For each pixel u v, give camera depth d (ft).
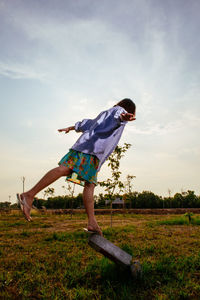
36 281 9.67
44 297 7.92
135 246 17.03
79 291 8.32
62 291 8.46
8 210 93.30
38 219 59.77
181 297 7.78
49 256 14.44
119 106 8.01
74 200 200.64
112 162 34.35
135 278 9.37
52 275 10.48
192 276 9.98
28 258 14.02
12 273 10.93
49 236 23.86
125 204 188.96
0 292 8.54
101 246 9.07
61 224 42.47
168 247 16.52
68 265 11.92
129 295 7.82
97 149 7.39
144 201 199.21
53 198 205.36
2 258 14.24
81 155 7.25
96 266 11.45
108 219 61.05
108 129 7.56
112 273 9.91
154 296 7.99
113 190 34.50
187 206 197.26
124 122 8.18
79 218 64.80
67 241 20.74
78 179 7.70
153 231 27.91
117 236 23.16
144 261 11.81
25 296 8.18
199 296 7.85
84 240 20.68
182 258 12.88
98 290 8.64
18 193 6.20
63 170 6.93
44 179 6.56
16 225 40.37
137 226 36.19
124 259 9.51
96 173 7.69
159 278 9.71
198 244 17.94
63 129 8.79
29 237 24.35
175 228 32.09
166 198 201.36
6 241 21.52
